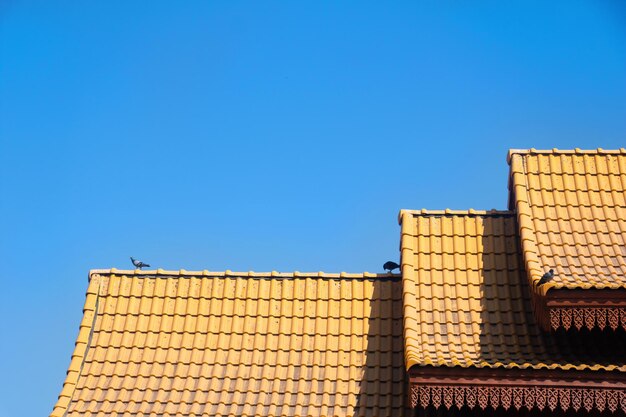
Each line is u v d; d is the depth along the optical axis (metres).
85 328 18.72
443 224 19.27
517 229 18.98
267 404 17.33
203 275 19.59
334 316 18.78
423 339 17.03
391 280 19.28
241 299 19.20
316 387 17.55
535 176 19.38
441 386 15.76
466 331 17.22
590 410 15.73
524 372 15.67
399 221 19.61
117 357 18.30
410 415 16.83
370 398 17.23
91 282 19.45
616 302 15.95
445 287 18.14
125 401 17.47
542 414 16.31
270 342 18.44
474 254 18.77
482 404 15.62
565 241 17.91
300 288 19.31
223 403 17.34
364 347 18.17
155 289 19.39
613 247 17.75
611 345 16.78
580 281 16.47
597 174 19.42
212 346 18.44
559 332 17.00
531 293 17.31
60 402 17.39
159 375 17.97
